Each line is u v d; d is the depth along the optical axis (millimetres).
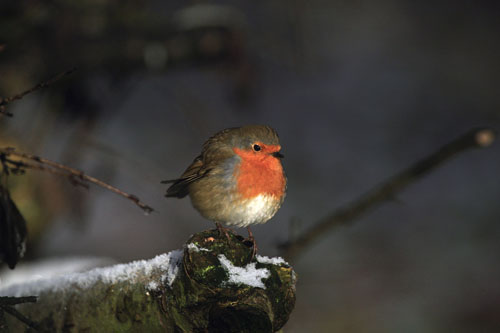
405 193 17594
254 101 11852
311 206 16375
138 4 10586
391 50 22000
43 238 9938
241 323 3814
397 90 20719
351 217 7957
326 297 12359
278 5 14227
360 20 22062
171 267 4098
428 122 19703
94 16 9945
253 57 11852
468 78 20969
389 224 15977
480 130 7305
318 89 20172
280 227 15391
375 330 11375
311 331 11281
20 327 4266
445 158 7582
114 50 10078
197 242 4027
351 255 14281
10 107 9641
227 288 3877
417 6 22547
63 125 10617
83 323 4207
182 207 15672
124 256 13953
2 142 9477
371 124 19516
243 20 11102
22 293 4293
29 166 4297
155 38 10367
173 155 16906
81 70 9883
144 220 15102
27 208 9516
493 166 18422
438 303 12367
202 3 13031
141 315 4113
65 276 4324
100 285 4219
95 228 14469
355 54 21672
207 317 3969
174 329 4047
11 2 9383
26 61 9625
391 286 12898
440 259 14180
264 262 4113
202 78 17562
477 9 22141
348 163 17969
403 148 18734
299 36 13359
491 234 15367
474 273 13625
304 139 18859
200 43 10430
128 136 17125
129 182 15508
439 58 21625
